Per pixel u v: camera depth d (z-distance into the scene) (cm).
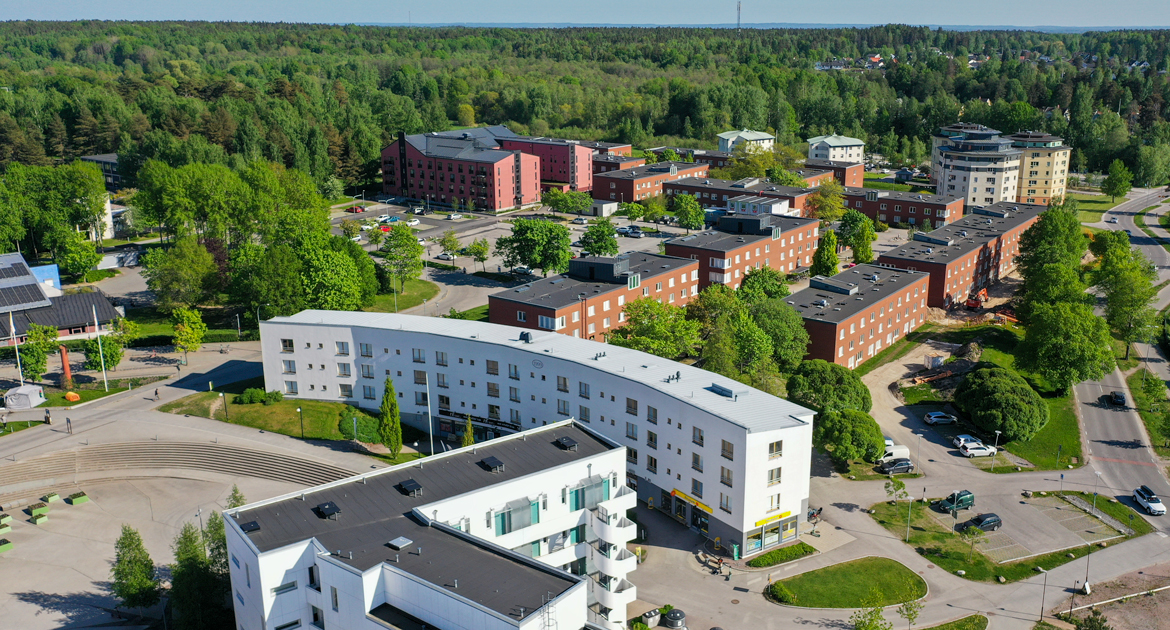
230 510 7150
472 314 16138
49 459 10650
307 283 14550
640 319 12756
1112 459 11125
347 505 7388
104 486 10331
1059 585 8438
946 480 10475
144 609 8188
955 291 17125
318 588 6719
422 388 11300
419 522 7150
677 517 9469
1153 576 8588
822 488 10212
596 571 7919
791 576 8475
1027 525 9500
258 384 12606
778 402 9094
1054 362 12762
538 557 7994
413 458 10581
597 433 8800
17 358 12800
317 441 10900
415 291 17688
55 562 8906
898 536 9225
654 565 8669
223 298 16950
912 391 13125
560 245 17850
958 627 7756
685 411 8988
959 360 14150
